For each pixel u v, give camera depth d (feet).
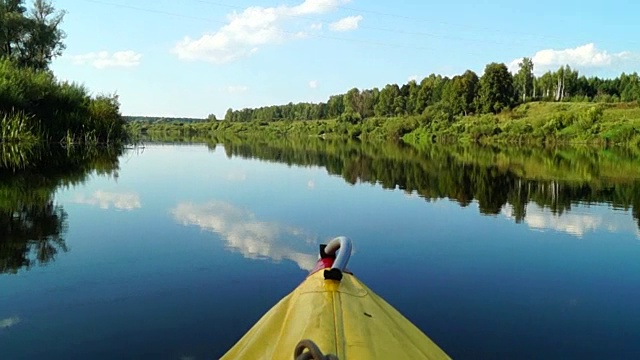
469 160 93.04
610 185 55.11
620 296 20.38
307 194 46.80
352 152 121.49
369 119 260.42
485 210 38.96
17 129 93.81
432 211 38.34
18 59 140.36
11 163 67.15
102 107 118.73
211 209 37.86
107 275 21.89
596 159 96.12
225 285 20.81
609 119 165.17
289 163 84.89
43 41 142.00
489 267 24.09
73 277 21.49
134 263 23.66
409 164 83.56
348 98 307.17
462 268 23.85
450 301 19.72
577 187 53.21
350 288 10.48
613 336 16.74
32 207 36.94
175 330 16.52
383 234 30.60
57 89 110.42
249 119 388.16
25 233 29.07
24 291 19.94
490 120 199.93
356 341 8.36
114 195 43.62
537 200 44.14
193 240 28.02
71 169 63.52
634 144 143.23
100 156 88.02
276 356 8.37
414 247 27.63
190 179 57.41
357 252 26.53
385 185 54.19
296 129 289.12
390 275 22.85
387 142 197.98
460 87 234.38
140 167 70.64
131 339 15.90
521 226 33.22
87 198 41.55
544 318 18.17
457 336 16.70
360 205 40.83
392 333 9.26
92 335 16.15
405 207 40.06
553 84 284.00
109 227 30.96
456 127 195.83
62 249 25.82
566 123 169.17
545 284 21.80
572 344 16.16
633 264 24.76
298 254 25.61
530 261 25.21
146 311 18.07
